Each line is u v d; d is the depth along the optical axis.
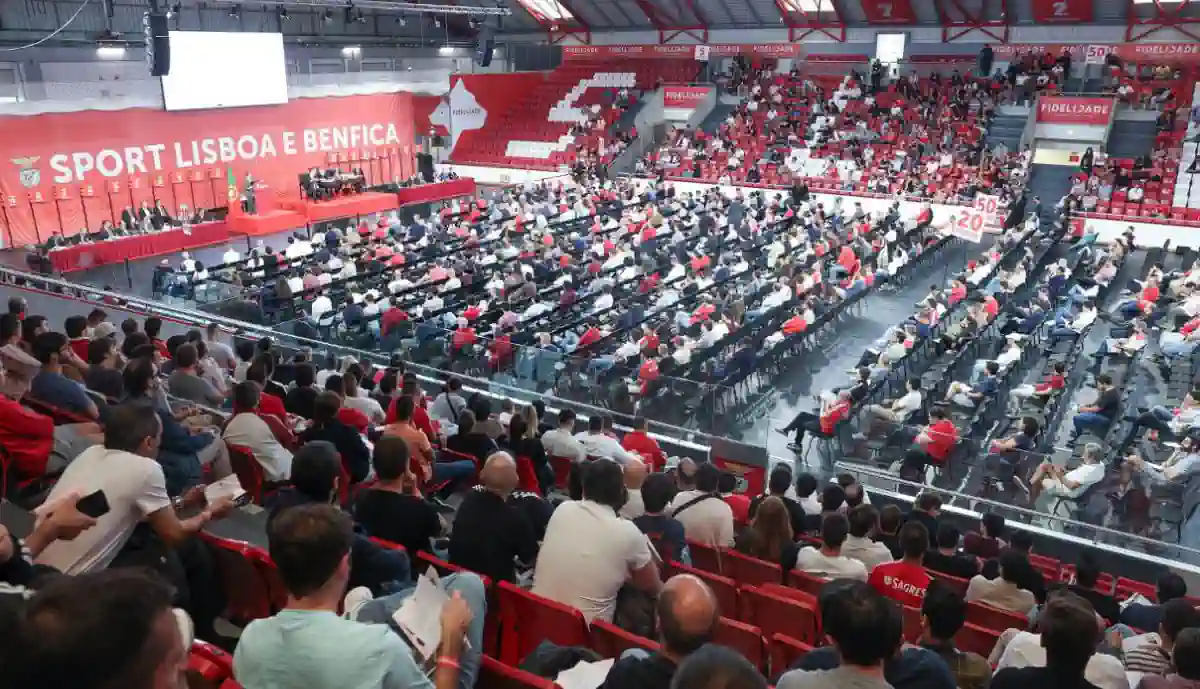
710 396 12.96
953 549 7.27
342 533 2.54
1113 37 34.41
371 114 38.62
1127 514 10.72
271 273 22.83
